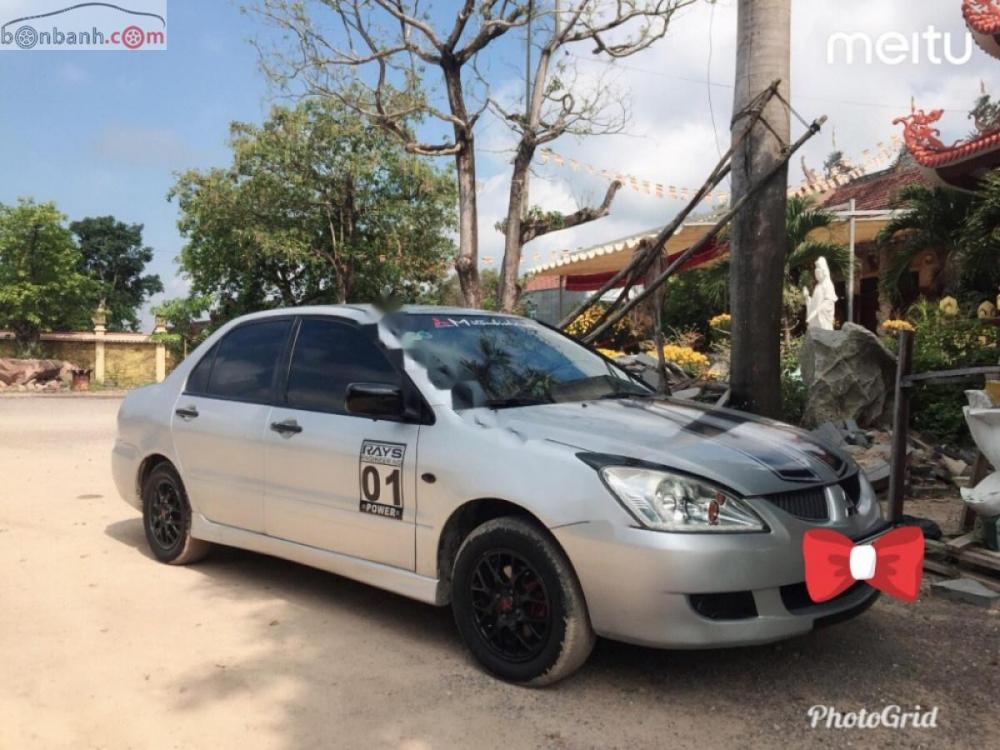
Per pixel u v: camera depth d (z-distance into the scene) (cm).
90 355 3091
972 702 338
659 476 332
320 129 2459
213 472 500
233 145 2488
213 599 475
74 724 328
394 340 437
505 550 357
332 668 378
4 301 2933
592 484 335
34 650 400
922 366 888
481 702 343
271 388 482
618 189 1252
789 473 352
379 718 330
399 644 405
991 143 1196
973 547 484
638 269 783
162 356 3147
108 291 4731
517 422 381
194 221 2672
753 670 370
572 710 335
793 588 342
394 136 1254
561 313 2445
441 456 381
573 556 334
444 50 1173
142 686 361
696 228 1742
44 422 1548
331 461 429
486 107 1209
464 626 372
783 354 1313
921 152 1302
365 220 2684
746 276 692
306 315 491
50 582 507
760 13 681
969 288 1508
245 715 334
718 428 395
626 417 398
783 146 690
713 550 318
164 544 546
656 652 390
